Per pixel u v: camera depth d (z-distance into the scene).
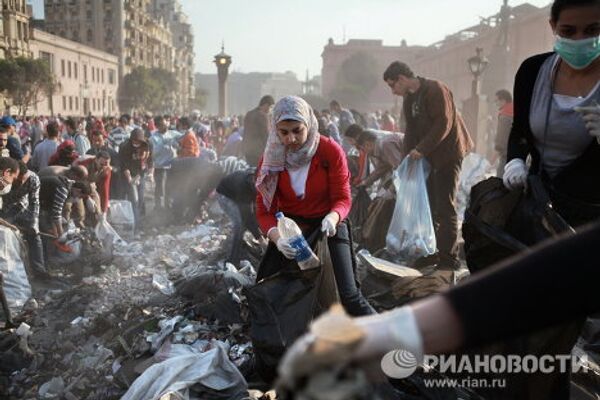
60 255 6.17
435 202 5.27
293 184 3.06
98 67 79.75
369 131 6.70
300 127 2.93
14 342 4.27
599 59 2.17
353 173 7.11
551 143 2.30
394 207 5.66
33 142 17.39
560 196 2.30
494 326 0.72
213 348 3.34
